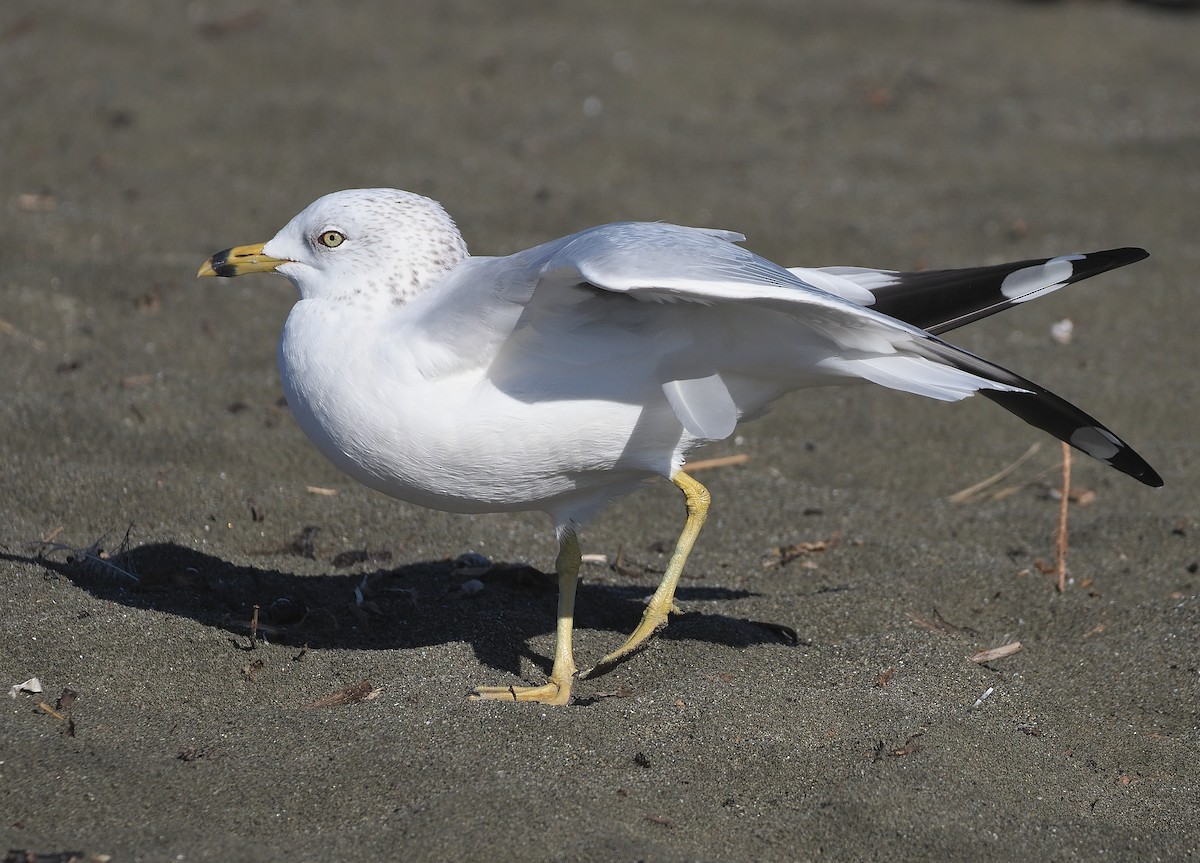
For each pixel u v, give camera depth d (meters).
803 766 7.72
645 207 17.73
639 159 19.52
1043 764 8.05
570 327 8.02
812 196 18.41
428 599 9.72
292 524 10.71
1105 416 13.47
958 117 21.42
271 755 7.58
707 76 22.70
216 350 13.89
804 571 10.65
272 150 19.12
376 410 8.05
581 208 17.64
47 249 15.62
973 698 8.70
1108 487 12.28
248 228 16.73
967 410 13.63
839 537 11.14
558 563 8.85
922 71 22.98
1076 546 11.20
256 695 8.42
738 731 7.99
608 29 24.05
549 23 24.25
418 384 8.02
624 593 10.14
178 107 20.16
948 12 25.33
